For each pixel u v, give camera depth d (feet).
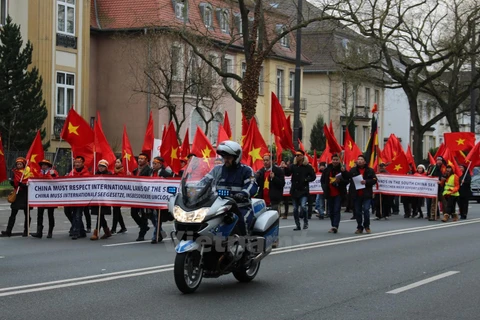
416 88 118.21
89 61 133.18
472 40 113.60
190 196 30.17
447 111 124.36
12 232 57.00
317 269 38.29
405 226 66.90
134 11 125.90
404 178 76.69
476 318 26.58
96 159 56.59
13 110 107.86
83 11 129.80
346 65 114.01
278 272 37.22
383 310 27.78
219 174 31.68
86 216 57.52
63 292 30.60
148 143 62.69
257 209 33.24
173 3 135.64
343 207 94.53
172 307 27.89
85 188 52.34
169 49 109.91
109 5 138.10
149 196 50.55
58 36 124.67
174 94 126.72
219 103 128.36
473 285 33.65
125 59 135.64
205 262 30.94
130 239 52.85
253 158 59.52
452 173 74.18
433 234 58.44
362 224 62.54
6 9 117.50
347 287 32.86
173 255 43.01
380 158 88.43
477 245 50.31
